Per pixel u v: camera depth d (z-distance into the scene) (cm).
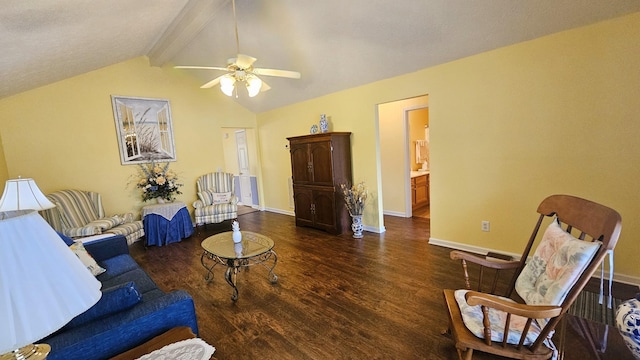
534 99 274
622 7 218
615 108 235
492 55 294
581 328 186
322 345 195
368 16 283
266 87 284
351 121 443
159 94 498
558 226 160
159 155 502
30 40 243
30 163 392
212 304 253
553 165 271
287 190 597
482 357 172
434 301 241
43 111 399
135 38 367
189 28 337
